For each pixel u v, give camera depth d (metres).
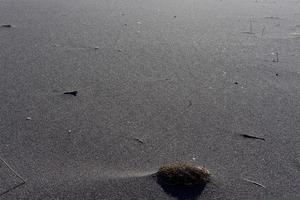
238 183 1.32
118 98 1.87
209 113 1.76
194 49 2.56
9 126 1.60
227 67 2.27
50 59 2.30
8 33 2.75
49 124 1.63
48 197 1.23
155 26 3.05
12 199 1.22
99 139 1.54
